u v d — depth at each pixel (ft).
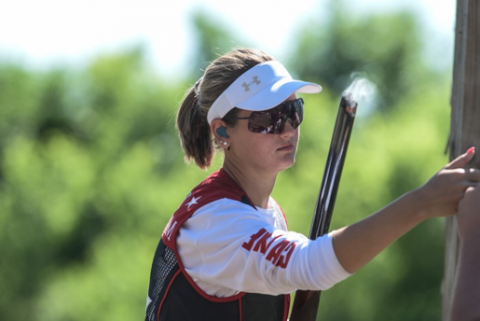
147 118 294.87
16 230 224.33
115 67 313.73
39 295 211.00
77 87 319.06
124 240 195.62
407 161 147.54
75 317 180.34
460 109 24.20
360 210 146.20
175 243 24.29
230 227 22.67
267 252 21.18
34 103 316.40
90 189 229.66
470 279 16.71
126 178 225.15
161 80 321.32
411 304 140.87
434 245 140.46
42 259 223.30
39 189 229.66
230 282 22.53
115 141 285.43
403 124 168.04
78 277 200.64
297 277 20.31
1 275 218.79
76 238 228.43
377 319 139.33
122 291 171.22
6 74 316.60
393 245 141.90
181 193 195.93
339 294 138.41
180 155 260.42
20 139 265.75
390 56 333.83
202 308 24.07
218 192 24.34
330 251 19.77
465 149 24.00
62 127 318.24
